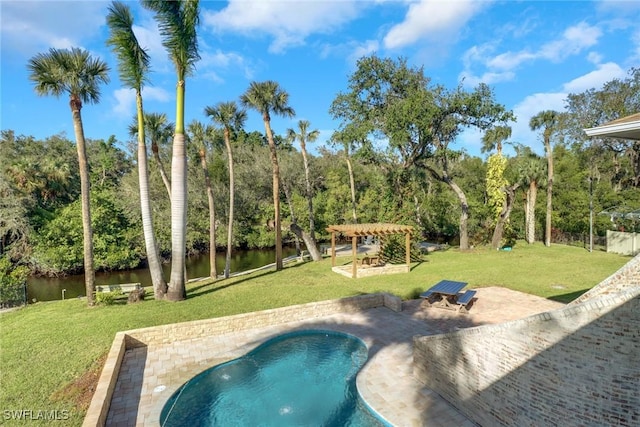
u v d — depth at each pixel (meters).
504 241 23.92
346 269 17.09
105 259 23.80
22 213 23.17
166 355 8.38
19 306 13.52
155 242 12.90
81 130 11.84
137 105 12.45
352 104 22.50
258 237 32.78
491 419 5.25
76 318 10.62
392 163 24.33
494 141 24.75
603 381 3.86
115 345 8.07
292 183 34.34
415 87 22.56
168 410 6.42
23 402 6.02
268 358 8.50
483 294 12.55
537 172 25.53
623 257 19.36
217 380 7.51
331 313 11.07
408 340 8.94
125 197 26.44
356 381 6.98
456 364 5.96
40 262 22.59
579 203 27.36
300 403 6.68
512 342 4.86
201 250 32.16
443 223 33.59
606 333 3.82
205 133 19.23
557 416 4.30
